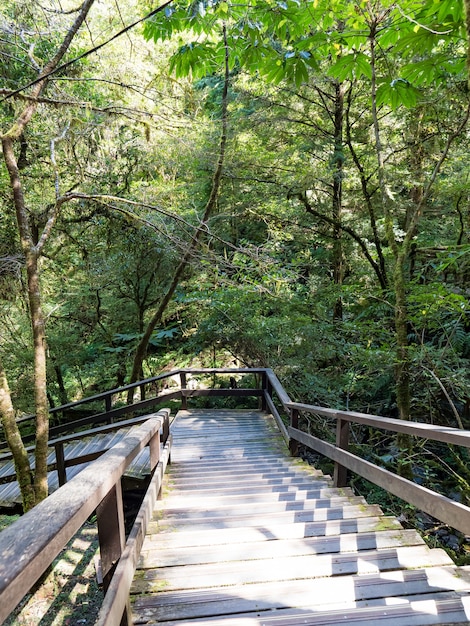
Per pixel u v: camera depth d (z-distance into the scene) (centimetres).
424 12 300
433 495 196
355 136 822
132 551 188
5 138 474
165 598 202
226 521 297
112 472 163
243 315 793
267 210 898
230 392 786
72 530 111
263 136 833
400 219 850
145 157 753
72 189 779
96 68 629
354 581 210
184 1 300
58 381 1170
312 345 729
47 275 968
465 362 570
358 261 908
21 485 459
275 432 677
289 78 309
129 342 1188
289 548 250
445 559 231
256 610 192
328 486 399
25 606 414
